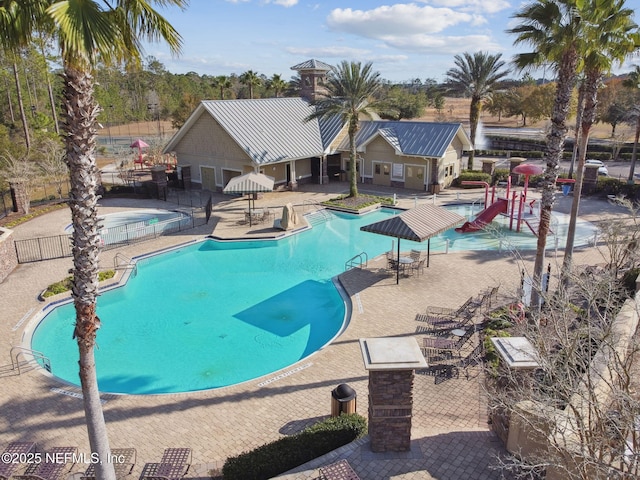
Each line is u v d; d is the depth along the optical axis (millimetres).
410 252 25984
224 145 39844
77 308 9109
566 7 15516
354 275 23344
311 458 10562
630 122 63250
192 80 118688
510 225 30781
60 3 7152
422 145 40156
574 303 16094
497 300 19125
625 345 12016
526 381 10344
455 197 38781
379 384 10258
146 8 8523
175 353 17344
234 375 16000
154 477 10133
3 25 7676
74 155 8500
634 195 36500
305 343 18016
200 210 35406
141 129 96062
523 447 10016
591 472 8477
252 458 10117
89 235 8852
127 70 9539
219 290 22812
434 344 15219
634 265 18797
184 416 12984
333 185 44125
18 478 10242
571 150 62406
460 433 11375
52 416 12992
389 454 10625
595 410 8430
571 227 18938
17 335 17656
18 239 28062
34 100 65750
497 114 111375
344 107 35406
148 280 23953
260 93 85625
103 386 15320
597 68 17391
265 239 29375
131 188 39812
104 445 9820
